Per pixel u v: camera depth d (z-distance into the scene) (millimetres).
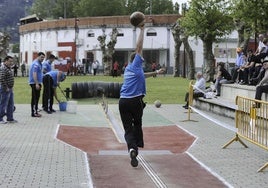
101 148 11102
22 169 8734
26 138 12281
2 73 14945
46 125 14875
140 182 7824
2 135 12711
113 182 7824
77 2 118812
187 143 11883
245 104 10453
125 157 9945
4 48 55781
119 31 76000
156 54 74312
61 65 53188
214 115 17953
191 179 8062
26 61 95500
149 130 14281
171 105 22125
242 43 36375
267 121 9242
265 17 24531
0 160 9500
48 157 9867
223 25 42750
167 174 8406
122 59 76562
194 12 42812
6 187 7449
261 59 19203
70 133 13383
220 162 9484
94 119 16750
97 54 77438
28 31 94562
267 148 8961
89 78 49312
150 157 9953
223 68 21234
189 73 49875
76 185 7617
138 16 9008
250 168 8945
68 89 25469
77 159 9695
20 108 20000
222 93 20875
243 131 10641
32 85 16828
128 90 8992
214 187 7543
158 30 73812
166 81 43500
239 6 24953
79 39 79312
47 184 7660
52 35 85000
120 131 13688
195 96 20359
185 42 49406
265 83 14617
